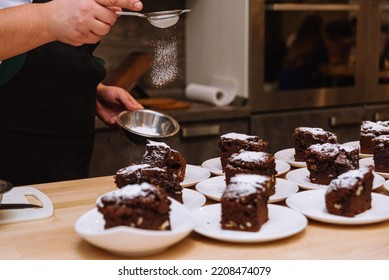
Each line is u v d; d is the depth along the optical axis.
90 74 1.97
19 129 1.93
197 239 1.24
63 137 1.99
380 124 2.03
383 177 1.70
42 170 1.99
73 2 1.47
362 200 1.35
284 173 1.78
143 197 1.15
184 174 1.65
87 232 1.12
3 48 1.52
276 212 1.35
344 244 1.21
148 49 3.24
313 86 2.97
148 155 1.63
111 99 2.06
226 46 2.96
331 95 3.01
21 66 1.87
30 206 1.41
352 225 1.32
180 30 3.28
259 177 1.31
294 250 1.18
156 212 1.16
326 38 2.95
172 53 1.79
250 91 2.82
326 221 1.30
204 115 2.71
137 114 1.99
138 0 1.48
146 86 3.21
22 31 1.49
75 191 1.57
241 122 2.81
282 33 2.84
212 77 3.10
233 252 1.17
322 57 2.96
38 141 1.96
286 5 2.79
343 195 1.31
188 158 2.71
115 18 1.49
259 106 2.85
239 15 2.83
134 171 1.41
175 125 1.92
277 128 2.89
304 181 1.66
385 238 1.24
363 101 3.11
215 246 1.20
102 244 1.11
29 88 1.91
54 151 1.99
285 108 2.91
